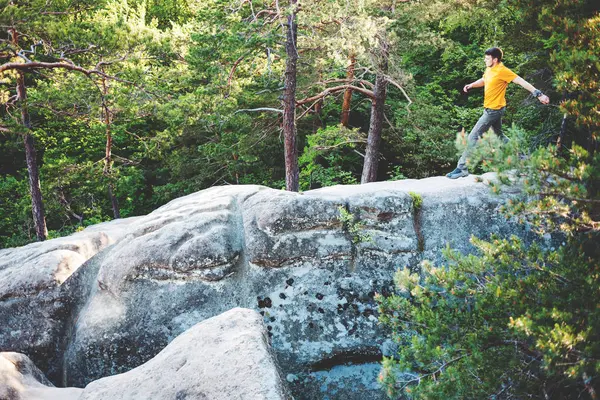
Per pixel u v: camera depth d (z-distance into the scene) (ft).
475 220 23.73
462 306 16.52
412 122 51.01
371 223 23.58
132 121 52.24
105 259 25.14
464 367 15.08
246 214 24.76
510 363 14.51
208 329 18.17
